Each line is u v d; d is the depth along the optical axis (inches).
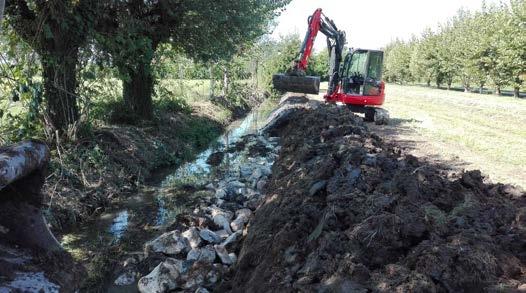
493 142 518.0
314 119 458.9
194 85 843.4
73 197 312.0
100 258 245.0
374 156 242.7
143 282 212.4
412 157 264.7
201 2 455.2
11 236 121.3
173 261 227.1
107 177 358.9
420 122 693.9
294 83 530.3
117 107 502.0
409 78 2299.5
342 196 193.0
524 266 139.4
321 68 1573.6
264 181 359.6
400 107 943.0
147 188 380.2
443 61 1720.0
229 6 480.1
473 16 1690.5
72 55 354.9
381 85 633.6
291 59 1222.3
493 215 172.1
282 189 261.0
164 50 536.4
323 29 591.8
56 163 325.1
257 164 441.4
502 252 142.9
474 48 1320.1
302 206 207.8
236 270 211.5
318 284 142.6
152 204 339.0
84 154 356.5
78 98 364.2
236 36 524.1
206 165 465.7
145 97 521.7
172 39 519.5
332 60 639.1
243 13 494.3
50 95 350.9
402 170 214.2
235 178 397.1
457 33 1690.5
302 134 427.8
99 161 364.5
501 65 1193.4
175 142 515.2
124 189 365.1
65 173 326.3
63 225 289.6
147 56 429.1
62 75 352.8
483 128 637.9
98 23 384.2
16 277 110.7
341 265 142.4
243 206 316.8
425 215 162.6
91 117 433.1
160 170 442.6
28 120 322.3
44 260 120.8
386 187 197.8
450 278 130.1
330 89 651.5
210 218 284.8
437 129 618.2
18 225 123.3
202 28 482.9
